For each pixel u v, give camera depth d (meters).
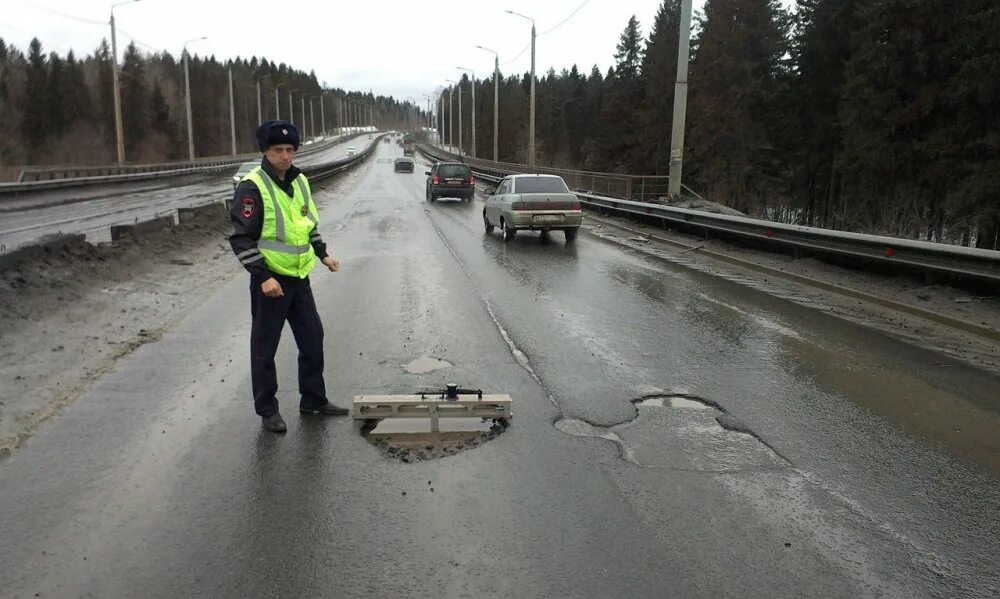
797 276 10.36
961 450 4.27
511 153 121.88
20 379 5.17
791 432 4.53
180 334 6.74
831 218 43.19
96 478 3.74
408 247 13.91
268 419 4.41
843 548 3.17
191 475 3.80
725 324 7.57
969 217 26.81
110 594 2.76
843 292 9.31
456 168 27.20
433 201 27.59
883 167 31.59
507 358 6.14
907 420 4.75
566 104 116.56
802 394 5.28
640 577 2.92
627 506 3.52
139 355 6.00
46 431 4.33
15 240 14.41
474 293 9.16
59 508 3.42
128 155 99.31
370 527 3.29
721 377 5.68
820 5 41.03
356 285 9.61
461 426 4.57
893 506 3.56
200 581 2.86
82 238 9.60
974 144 27.11
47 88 93.19
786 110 47.34
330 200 27.83
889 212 30.00
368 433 4.43
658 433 4.49
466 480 3.79
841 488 3.75
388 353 6.23
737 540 3.22
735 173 49.47
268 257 4.29
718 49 48.78
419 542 3.17
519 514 3.43
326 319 7.54
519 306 8.38
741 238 13.54
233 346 6.34
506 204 15.16
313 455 4.08
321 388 4.71
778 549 3.15
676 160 17.94
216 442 4.25
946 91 28.42
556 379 5.57
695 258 12.86
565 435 4.44
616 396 5.19
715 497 3.63
